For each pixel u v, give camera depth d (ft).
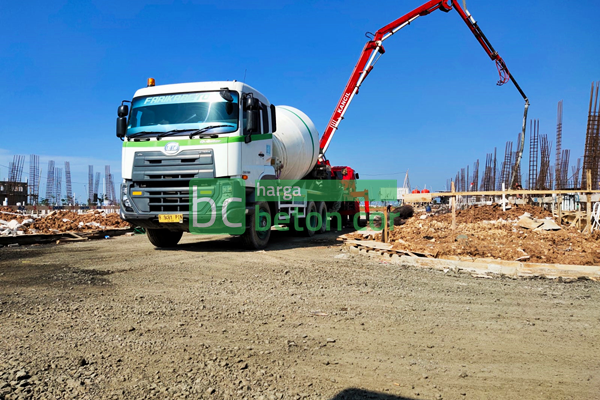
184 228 28.17
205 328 13.24
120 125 28.25
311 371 10.23
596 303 17.07
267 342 12.09
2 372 9.65
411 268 25.05
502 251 28.14
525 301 17.34
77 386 9.11
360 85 53.06
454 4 52.34
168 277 20.83
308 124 42.93
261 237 31.78
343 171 56.13
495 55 57.11
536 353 11.64
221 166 26.32
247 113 27.40
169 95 28.35
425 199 39.45
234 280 20.48
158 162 26.96
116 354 11.00
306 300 16.96
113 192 125.70
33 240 35.17
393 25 52.60
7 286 18.37
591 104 52.24
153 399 8.66
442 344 12.23
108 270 22.24
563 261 25.75
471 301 17.29
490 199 78.84
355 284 20.18
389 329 13.51
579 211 42.04
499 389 9.50
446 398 9.03
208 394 8.91
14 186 91.30
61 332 12.61
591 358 11.34
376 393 9.17
